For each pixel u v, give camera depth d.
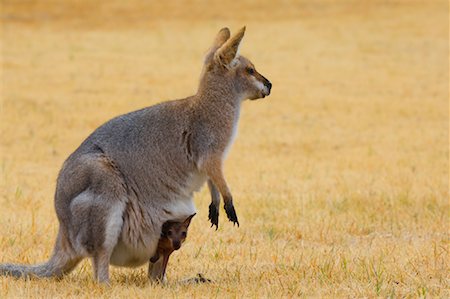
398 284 22.22
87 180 21.73
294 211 35.03
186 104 22.97
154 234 22.41
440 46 99.81
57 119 64.12
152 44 100.50
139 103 71.81
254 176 44.69
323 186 41.69
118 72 85.19
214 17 115.12
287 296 20.91
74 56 92.31
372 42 101.69
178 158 22.59
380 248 27.77
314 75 85.81
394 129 63.22
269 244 28.91
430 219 33.78
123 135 22.41
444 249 26.94
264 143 57.31
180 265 25.59
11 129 59.62
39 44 98.25
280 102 73.56
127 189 22.06
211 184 23.62
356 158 51.62
